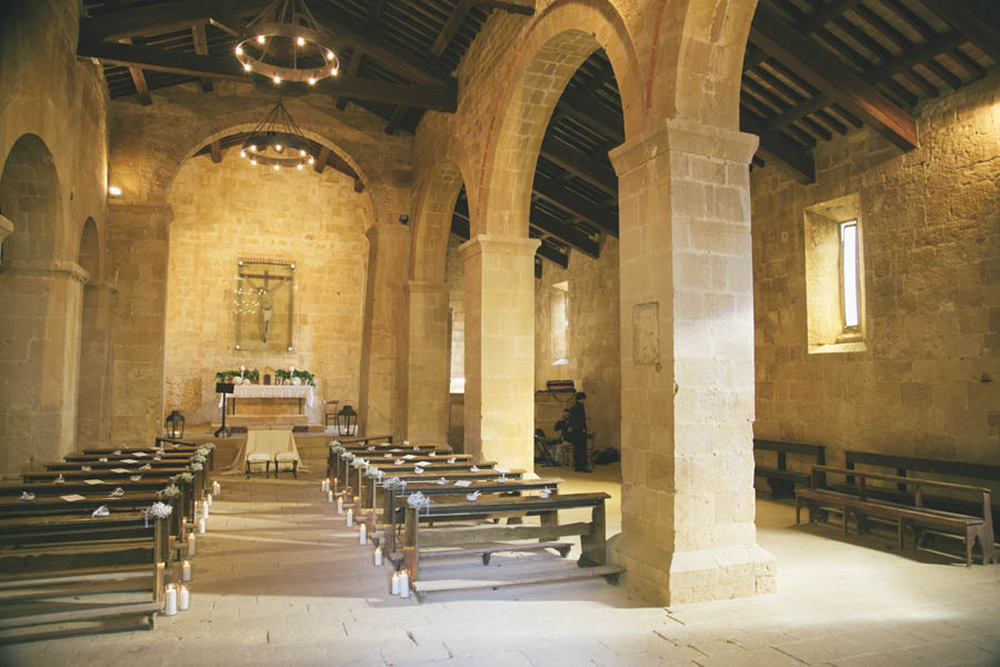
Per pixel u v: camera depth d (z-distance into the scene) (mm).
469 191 10773
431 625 4797
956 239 8109
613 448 15195
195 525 7707
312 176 19641
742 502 5633
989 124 7770
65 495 6305
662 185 5668
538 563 6383
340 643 4457
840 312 10164
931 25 7477
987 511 6648
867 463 8992
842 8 7484
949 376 8180
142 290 13133
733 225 5793
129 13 10055
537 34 8328
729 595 5414
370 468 7465
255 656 4246
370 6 11219
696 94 5723
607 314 15695
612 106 10898
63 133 9273
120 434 12859
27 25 7762
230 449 14266
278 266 19203
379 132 14836
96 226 11859
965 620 4973
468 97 11055
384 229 14719
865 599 5457
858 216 9406
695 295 5578
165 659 4195
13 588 4699
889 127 8367
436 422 13445
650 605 5246
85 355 12125
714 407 5578
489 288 9734
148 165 13312
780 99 9305
